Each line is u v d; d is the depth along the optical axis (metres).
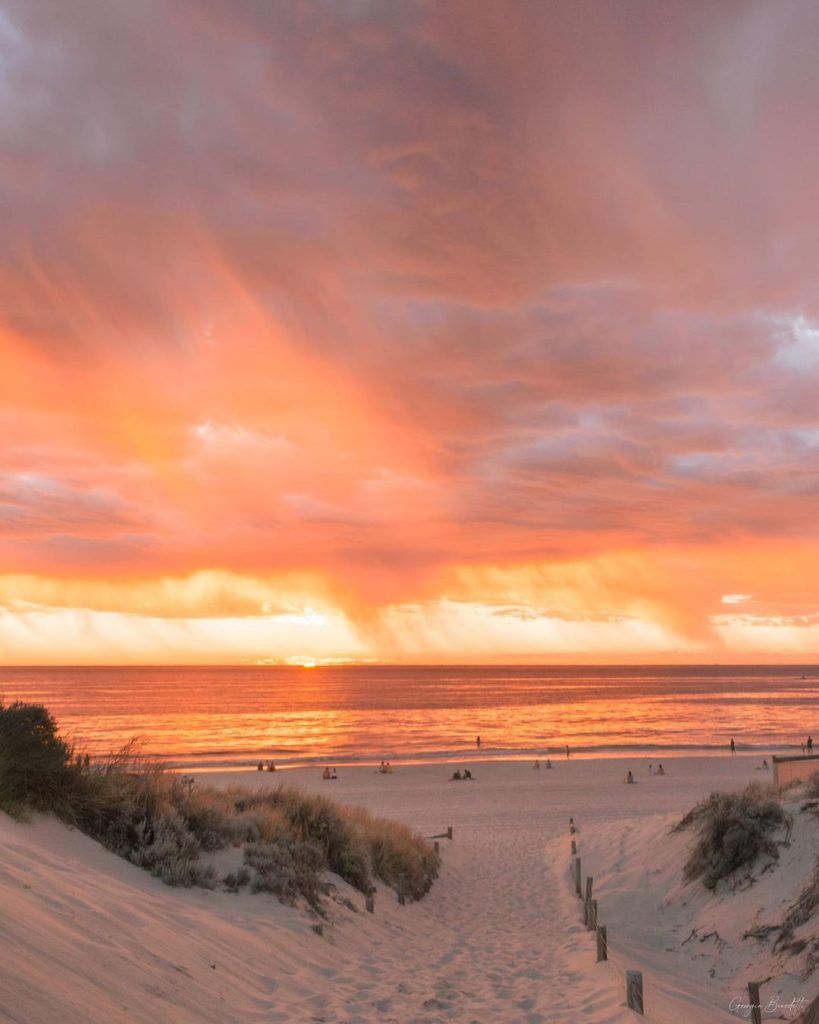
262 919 9.48
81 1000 4.31
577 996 8.71
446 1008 7.75
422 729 103.94
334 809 16.58
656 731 99.06
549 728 104.69
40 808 9.36
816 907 11.66
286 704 158.62
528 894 18.50
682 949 13.23
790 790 15.81
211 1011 5.62
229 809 13.73
